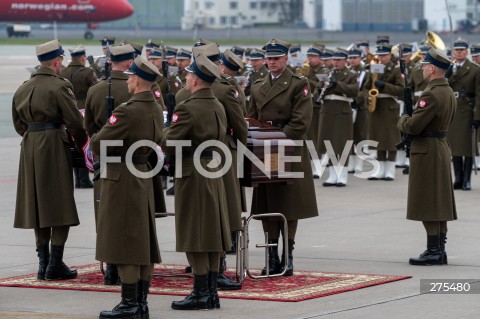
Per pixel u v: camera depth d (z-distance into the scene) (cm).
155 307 2619
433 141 3156
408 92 3189
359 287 2802
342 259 3262
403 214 4141
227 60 3002
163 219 4022
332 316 2488
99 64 4788
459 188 4831
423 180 3147
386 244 3509
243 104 3036
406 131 3155
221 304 2641
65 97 2955
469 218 4006
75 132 2962
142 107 2509
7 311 2580
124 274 2483
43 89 2955
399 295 2712
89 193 4734
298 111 3012
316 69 5206
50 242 3303
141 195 2503
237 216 2770
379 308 2564
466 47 4700
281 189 3025
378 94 5119
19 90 2995
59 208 2955
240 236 2839
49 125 2973
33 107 2958
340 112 5003
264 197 3064
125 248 2480
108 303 2667
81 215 4131
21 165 3006
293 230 3059
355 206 4359
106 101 2761
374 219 4025
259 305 2619
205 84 2608
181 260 3269
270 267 3036
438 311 2527
